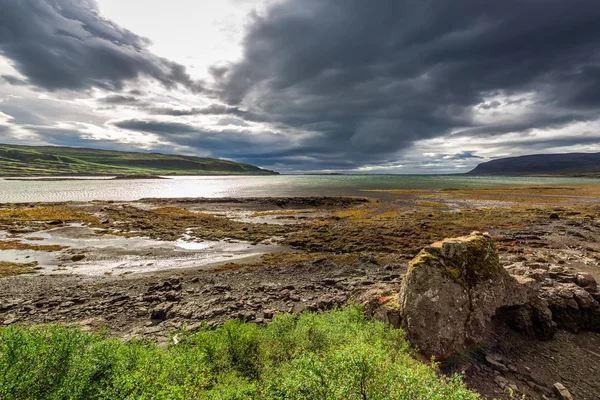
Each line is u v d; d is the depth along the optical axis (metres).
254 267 27.66
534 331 12.27
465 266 12.10
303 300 19.28
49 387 5.37
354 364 5.40
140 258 32.41
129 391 5.27
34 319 16.81
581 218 48.88
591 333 12.73
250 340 9.62
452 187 151.00
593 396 9.23
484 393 9.05
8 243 37.31
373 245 35.62
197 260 31.78
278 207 79.75
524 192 113.69
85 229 46.34
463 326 11.04
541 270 16.28
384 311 12.13
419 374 6.12
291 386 5.43
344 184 184.00
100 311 17.92
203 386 6.61
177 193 118.62
